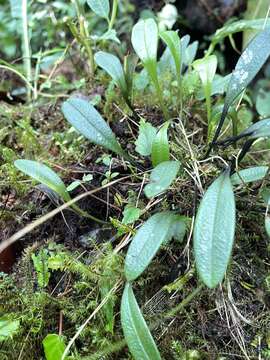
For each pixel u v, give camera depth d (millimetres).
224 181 248
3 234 327
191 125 377
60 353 259
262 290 292
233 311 282
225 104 287
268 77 588
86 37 418
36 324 286
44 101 450
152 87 398
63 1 554
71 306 292
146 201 321
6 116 416
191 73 386
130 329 240
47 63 502
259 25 386
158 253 301
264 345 276
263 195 276
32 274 308
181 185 310
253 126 279
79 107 306
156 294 292
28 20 508
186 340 281
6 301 296
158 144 281
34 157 379
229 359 274
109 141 301
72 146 370
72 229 325
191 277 289
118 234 299
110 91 384
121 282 287
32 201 341
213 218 230
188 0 603
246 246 306
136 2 600
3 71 500
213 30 601
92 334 283
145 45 318
